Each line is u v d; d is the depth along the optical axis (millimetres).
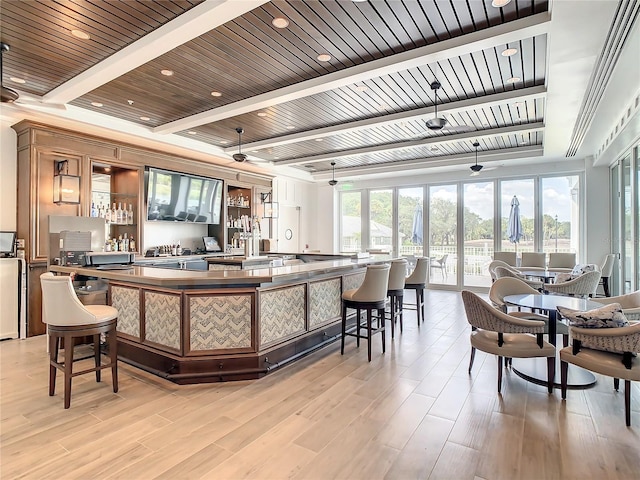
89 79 3920
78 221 4734
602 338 2625
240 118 5598
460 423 2561
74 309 2828
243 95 4645
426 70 3998
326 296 4430
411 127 6066
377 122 5566
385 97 4793
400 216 9852
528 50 3555
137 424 2562
